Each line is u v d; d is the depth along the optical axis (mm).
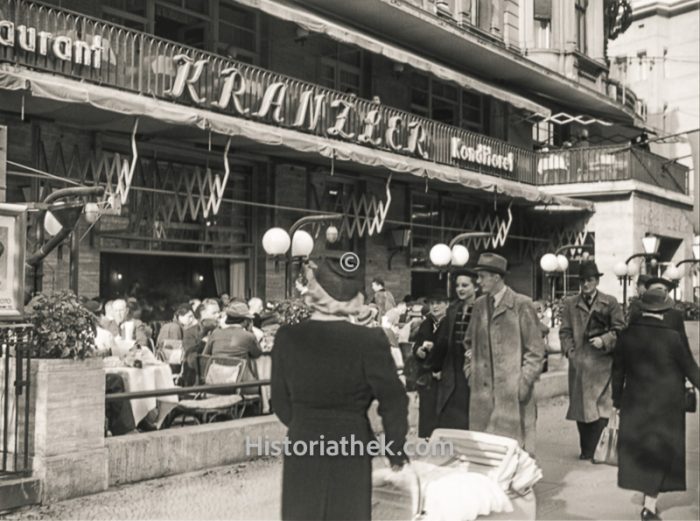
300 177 17406
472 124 23828
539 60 25922
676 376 6070
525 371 5887
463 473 4781
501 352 5953
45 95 10070
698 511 6312
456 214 22812
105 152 13469
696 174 27297
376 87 20016
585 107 27297
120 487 6641
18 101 11086
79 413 6367
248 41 16828
